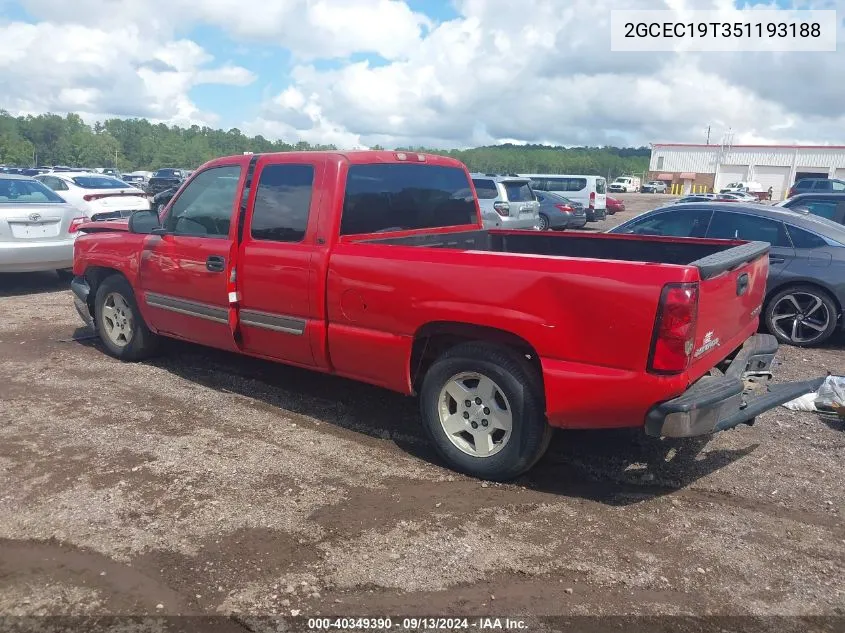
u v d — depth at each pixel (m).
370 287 4.27
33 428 4.83
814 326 7.42
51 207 9.60
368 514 3.70
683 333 3.37
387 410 5.26
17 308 8.88
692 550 3.40
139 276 5.90
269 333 4.92
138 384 5.80
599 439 4.74
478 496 3.93
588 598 3.02
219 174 5.23
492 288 3.79
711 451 4.56
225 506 3.77
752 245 4.58
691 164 73.56
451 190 5.62
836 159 66.44
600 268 3.52
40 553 3.33
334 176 4.54
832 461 4.41
